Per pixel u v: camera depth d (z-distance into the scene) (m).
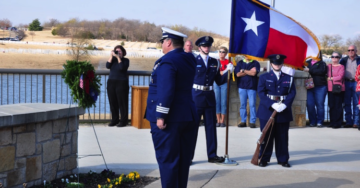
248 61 9.27
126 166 5.75
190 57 4.29
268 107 6.02
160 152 4.20
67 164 5.06
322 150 7.23
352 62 9.73
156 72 4.21
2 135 4.15
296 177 5.50
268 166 6.07
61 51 62.03
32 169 4.52
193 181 5.22
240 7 6.23
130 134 8.23
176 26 43.75
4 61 53.59
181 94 4.18
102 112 11.29
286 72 6.11
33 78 14.89
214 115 6.24
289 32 6.29
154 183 4.99
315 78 9.62
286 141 6.07
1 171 4.17
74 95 4.70
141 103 8.81
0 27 103.56
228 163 6.06
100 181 5.00
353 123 9.80
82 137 7.88
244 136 8.39
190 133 4.32
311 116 9.88
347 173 5.73
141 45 83.44
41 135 4.62
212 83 6.25
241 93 9.38
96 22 95.25
